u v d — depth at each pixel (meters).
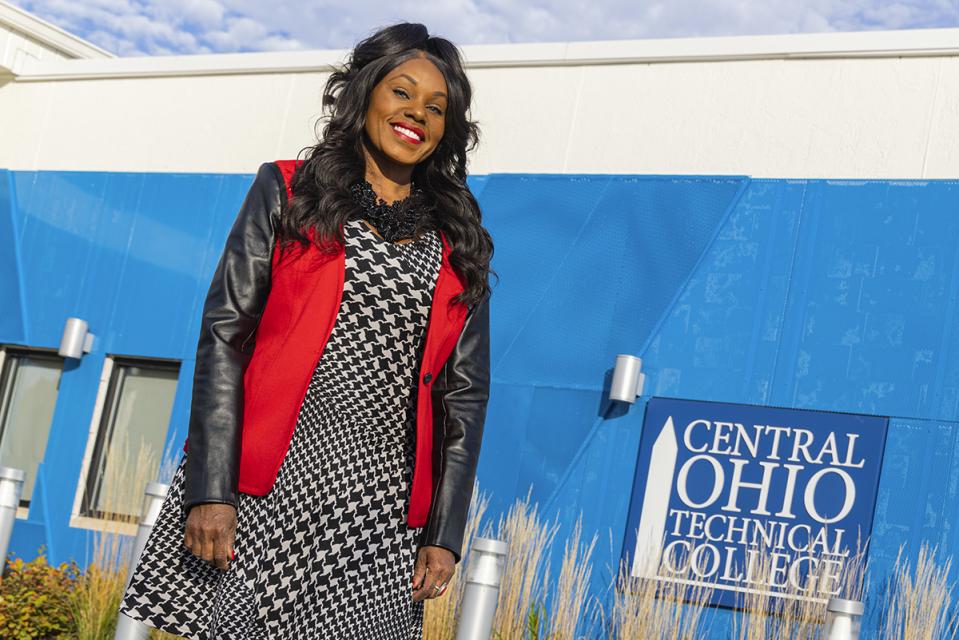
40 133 8.80
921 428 5.82
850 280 6.16
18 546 7.97
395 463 1.95
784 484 6.02
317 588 1.87
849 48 6.45
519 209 7.05
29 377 8.48
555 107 7.18
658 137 6.86
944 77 6.25
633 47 6.99
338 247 1.90
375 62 2.01
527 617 6.04
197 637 1.80
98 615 6.36
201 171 8.23
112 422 8.08
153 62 8.49
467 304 2.02
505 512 6.56
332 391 1.90
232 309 1.85
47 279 8.44
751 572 5.85
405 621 1.98
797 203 6.38
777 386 6.18
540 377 6.72
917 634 5.44
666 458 6.30
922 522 5.68
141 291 8.14
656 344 6.52
